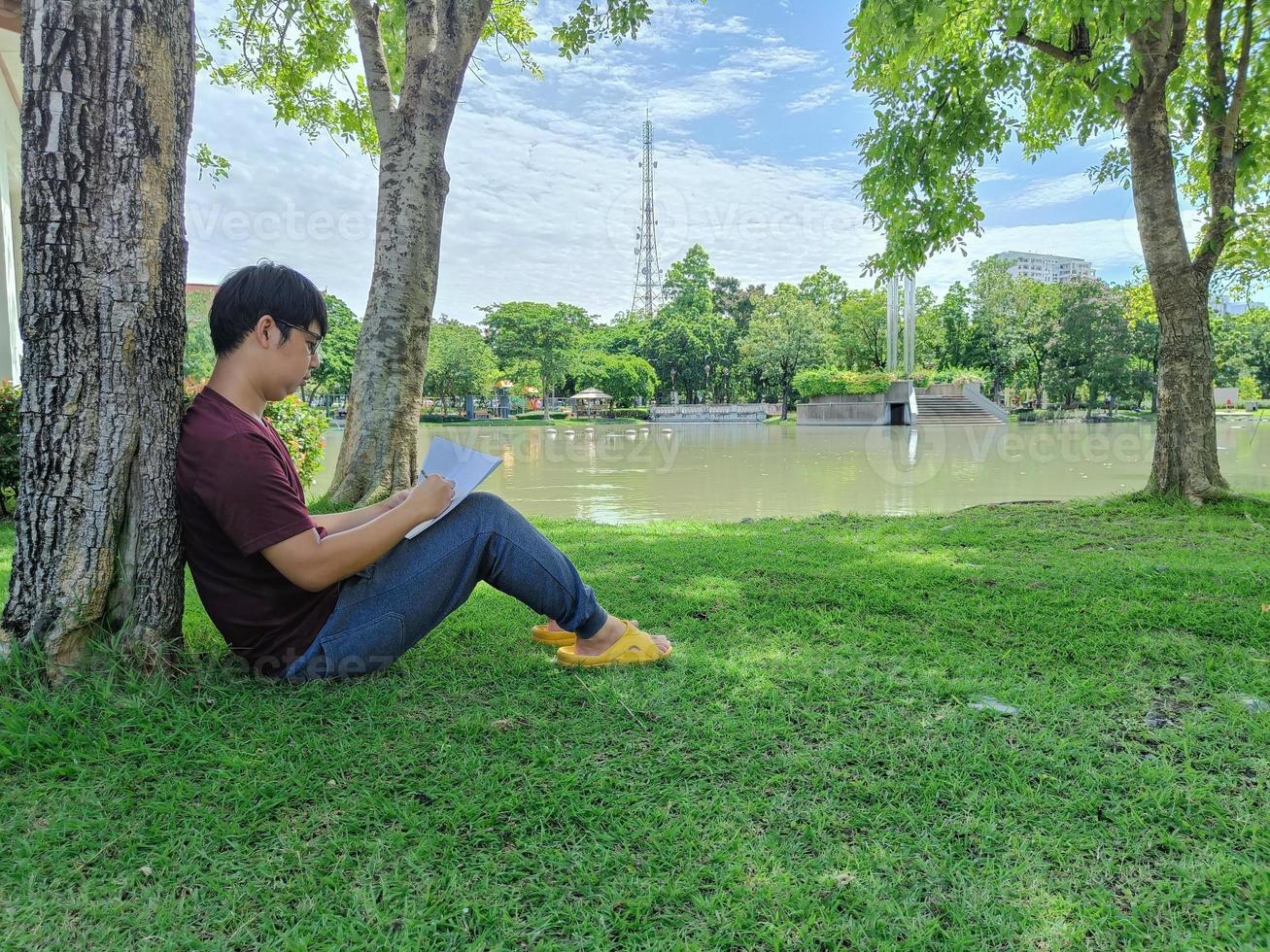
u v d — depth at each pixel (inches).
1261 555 175.2
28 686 74.4
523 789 64.6
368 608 79.7
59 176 73.9
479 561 84.7
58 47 73.2
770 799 64.3
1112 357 1493.6
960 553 181.3
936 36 266.1
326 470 509.7
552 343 1995.6
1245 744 73.8
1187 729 77.0
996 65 276.1
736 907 50.7
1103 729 78.2
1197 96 264.8
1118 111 262.7
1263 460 520.7
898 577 148.5
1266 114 252.1
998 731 77.4
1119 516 242.4
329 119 339.6
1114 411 1802.4
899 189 299.4
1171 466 263.1
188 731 71.9
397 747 71.1
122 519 79.4
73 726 71.4
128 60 76.0
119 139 75.8
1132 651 100.9
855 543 197.5
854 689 88.3
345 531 73.5
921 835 59.1
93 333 76.1
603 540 205.3
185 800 61.9
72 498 76.5
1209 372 259.1
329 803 62.1
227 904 50.2
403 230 216.8
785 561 169.3
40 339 75.4
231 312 73.9
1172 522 227.6
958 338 1785.2
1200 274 256.7
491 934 48.0
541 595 88.6
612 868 54.8
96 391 76.7
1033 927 49.1
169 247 80.7
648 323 2456.9
